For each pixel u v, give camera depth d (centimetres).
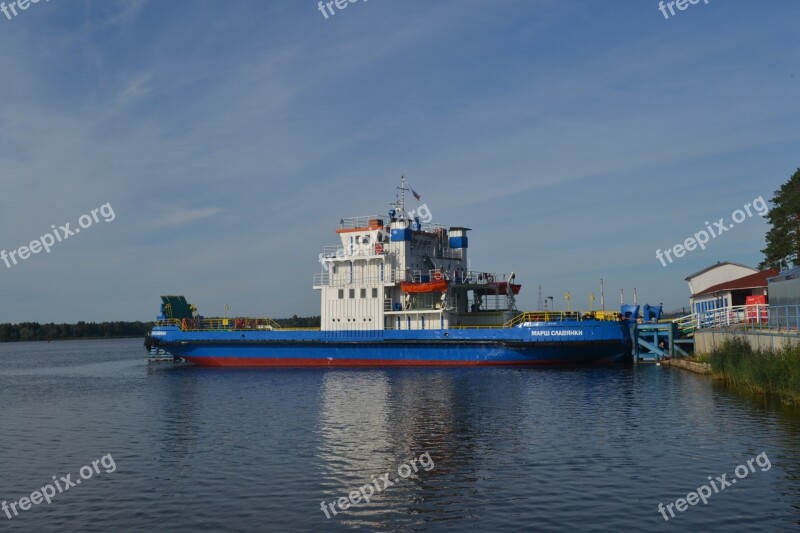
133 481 2777
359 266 7231
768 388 4169
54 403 5384
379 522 2198
